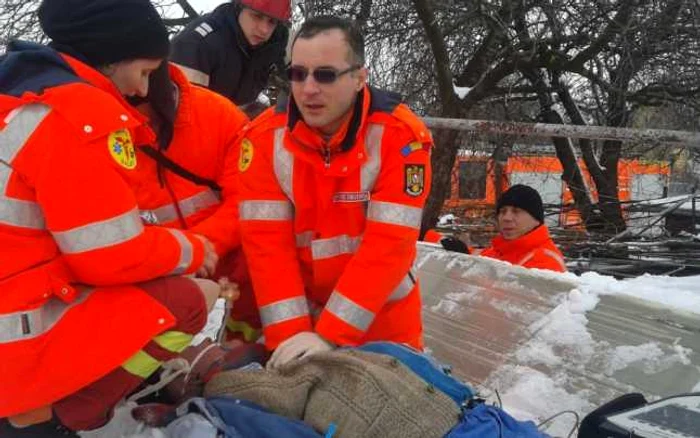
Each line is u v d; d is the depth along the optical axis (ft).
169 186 8.54
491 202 40.24
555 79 35.50
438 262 13.75
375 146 7.73
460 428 6.49
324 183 7.84
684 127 35.40
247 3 12.43
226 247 8.61
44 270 5.99
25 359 5.85
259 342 9.14
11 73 6.02
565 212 33.99
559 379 9.73
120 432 6.89
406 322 8.91
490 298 12.05
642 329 10.25
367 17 30.68
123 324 6.22
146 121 7.46
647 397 9.00
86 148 5.90
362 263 7.81
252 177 8.13
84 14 6.35
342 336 7.75
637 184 48.60
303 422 6.57
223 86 13.04
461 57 32.17
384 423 6.41
